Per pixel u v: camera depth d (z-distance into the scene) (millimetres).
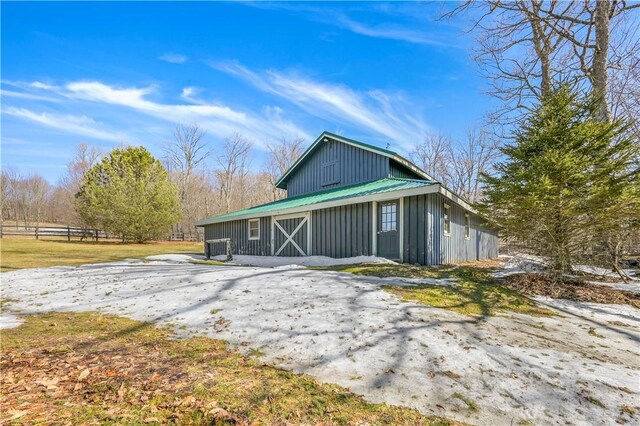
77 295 5879
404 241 9133
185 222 35906
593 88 7648
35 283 6953
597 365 2873
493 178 6520
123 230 24188
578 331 3818
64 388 2486
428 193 8508
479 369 2756
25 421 2008
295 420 2059
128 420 2031
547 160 5582
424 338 3357
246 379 2623
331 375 2693
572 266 6426
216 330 3869
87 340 3643
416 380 2588
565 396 2361
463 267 8773
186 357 3107
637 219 5723
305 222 11766
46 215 45688
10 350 3342
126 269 8609
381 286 5551
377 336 3430
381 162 12188
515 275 6766
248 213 13773
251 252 14039
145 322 4266
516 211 6152
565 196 5609
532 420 2096
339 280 6109
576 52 10781
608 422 2070
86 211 24906
